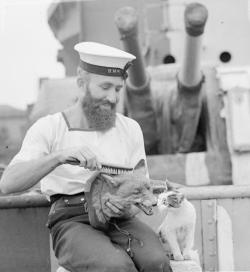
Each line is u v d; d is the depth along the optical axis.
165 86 5.88
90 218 2.63
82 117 2.86
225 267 3.28
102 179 2.63
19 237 3.26
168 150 5.84
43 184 2.87
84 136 2.84
